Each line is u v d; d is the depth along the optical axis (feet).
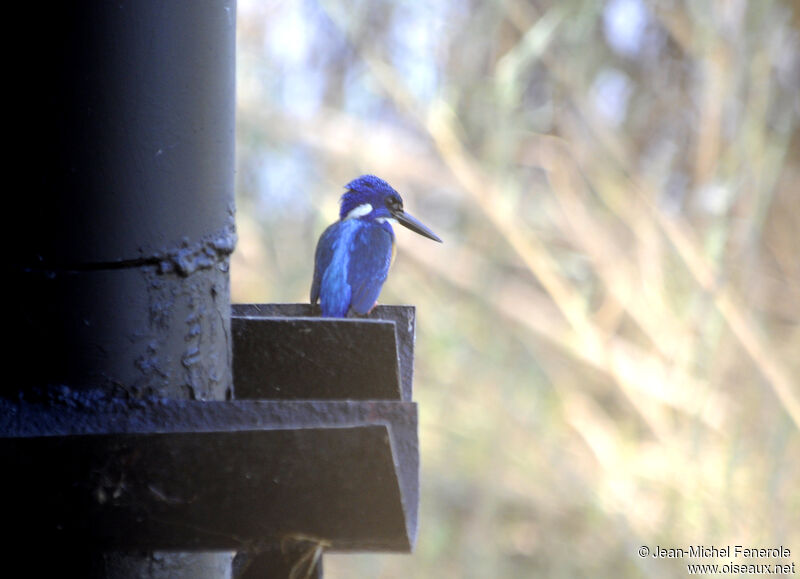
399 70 46.75
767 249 47.14
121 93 10.19
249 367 11.82
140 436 9.17
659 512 38.75
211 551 9.46
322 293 23.63
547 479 41.11
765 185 41.52
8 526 9.32
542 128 48.55
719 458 37.91
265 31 46.52
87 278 10.32
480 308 45.42
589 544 39.24
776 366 39.24
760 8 42.80
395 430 9.66
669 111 49.06
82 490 9.26
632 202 45.16
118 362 10.42
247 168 45.47
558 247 48.57
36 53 10.02
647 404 41.16
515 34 46.83
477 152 46.78
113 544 9.40
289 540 9.27
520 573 39.09
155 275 10.51
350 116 47.52
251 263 44.98
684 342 40.78
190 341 10.82
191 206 10.69
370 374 11.82
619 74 50.29
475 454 41.19
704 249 41.47
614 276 44.47
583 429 42.32
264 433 9.09
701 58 45.09
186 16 10.45
